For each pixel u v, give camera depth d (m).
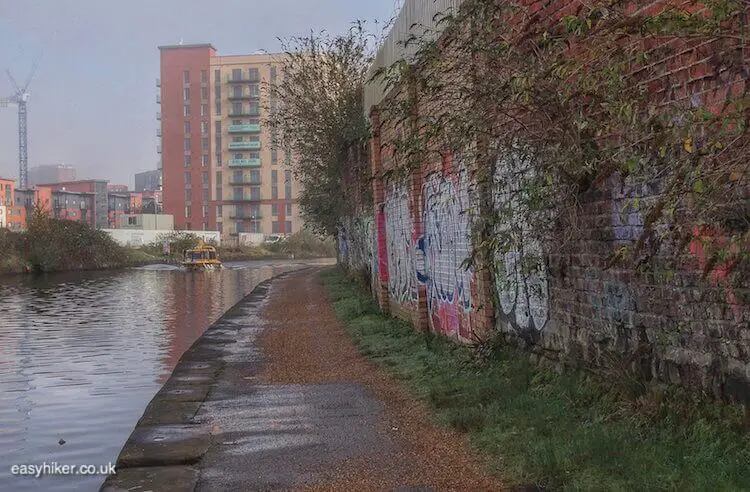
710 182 3.70
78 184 134.25
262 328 14.41
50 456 6.71
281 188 117.06
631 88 4.70
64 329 18.33
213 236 94.38
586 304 6.07
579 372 6.13
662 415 4.79
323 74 23.02
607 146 5.12
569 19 4.41
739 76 4.19
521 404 5.88
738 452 4.07
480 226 6.39
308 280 31.22
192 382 8.81
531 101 5.43
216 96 116.81
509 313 7.77
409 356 9.45
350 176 22.64
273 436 6.06
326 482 4.82
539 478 4.43
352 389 7.88
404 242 12.80
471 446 5.27
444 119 6.52
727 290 4.40
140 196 164.38
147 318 21.08
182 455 5.57
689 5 4.45
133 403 9.17
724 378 4.45
